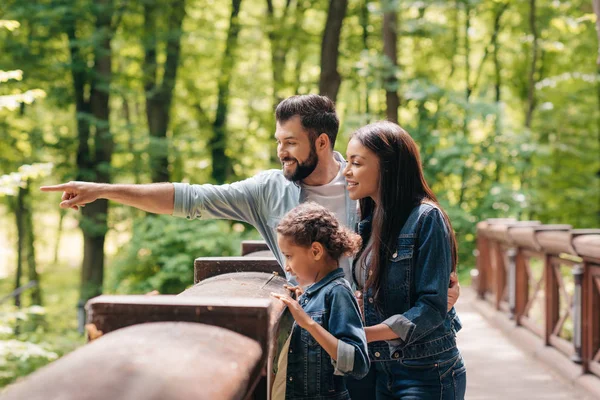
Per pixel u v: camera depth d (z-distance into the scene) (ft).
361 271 7.53
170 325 4.19
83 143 41.32
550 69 55.06
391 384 7.41
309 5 50.39
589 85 51.78
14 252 62.34
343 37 52.39
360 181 7.32
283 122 7.86
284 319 6.24
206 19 48.98
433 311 6.83
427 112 45.39
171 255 32.60
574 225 53.42
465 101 44.47
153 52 44.21
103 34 38.55
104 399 2.93
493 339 21.80
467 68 54.34
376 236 7.23
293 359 6.42
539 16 51.52
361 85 51.06
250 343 4.26
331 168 8.10
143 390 3.05
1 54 37.65
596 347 15.58
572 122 52.24
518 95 57.06
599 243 14.14
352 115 45.73
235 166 47.70
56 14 37.37
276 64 48.08
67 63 38.58
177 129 47.57
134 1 40.91
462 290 32.45
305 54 49.57
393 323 6.74
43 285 63.00
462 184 46.24
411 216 7.14
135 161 41.57
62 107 41.50
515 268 21.98
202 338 3.98
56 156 41.91
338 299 6.22
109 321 4.49
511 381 16.76
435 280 6.89
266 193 8.16
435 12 53.21
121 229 42.91
